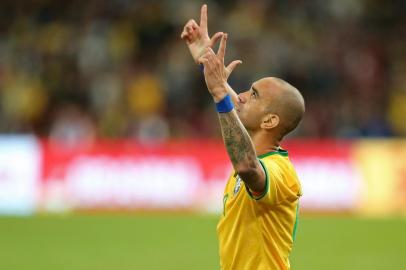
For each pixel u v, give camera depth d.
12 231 52.25
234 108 18.61
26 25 80.88
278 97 19.03
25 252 45.47
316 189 61.22
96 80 74.94
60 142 60.62
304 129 72.25
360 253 47.00
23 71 76.00
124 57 78.06
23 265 41.91
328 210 61.16
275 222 18.73
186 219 58.59
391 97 79.12
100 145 60.50
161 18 80.62
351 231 54.91
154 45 79.56
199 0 82.06
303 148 61.50
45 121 73.62
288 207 18.92
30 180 59.75
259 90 19.27
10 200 59.56
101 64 76.81
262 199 18.03
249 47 77.88
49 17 81.50
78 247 47.25
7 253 45.06
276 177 18.22
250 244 18.67
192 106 74.56
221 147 61.31
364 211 61.44
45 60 77.25
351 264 43.75
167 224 56.25
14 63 76.62
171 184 60.62
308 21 84.12
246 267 18.72
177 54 77.44
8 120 72.62
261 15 82.50
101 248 47.06
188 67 76.06
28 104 73.62
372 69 81.06
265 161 18.62
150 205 60.31
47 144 60.16
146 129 70.88
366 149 62.09
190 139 72.50
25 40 79.25
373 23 85.94
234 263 18.91
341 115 74.06
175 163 60.78
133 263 42.75
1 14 81.50
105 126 71.38
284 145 61.38
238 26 79.88
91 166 60.22
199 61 19.39
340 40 82.69
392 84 80.56
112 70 76.44
